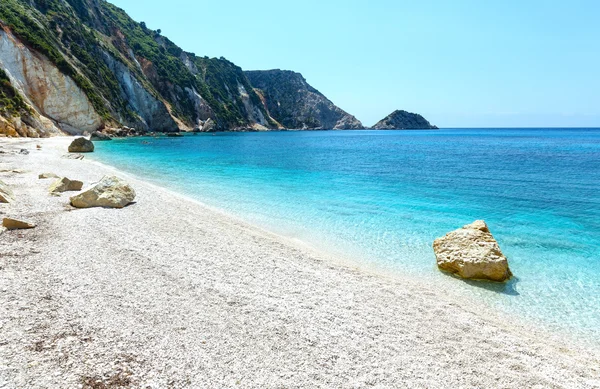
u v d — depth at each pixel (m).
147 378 5.50
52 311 7.21
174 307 7.76
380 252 12.97
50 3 81.00
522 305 9.31
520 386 5.93
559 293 9.96
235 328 7.11
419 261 12.17
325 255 12.48
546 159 46.97
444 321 8.05
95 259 10.14
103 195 16.52
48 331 6.51
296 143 83.88
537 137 126.88
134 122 83.88
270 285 9.36
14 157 30.12
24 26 64.81
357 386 5.68
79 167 28.14
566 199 21.70
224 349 6.38
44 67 62.75
